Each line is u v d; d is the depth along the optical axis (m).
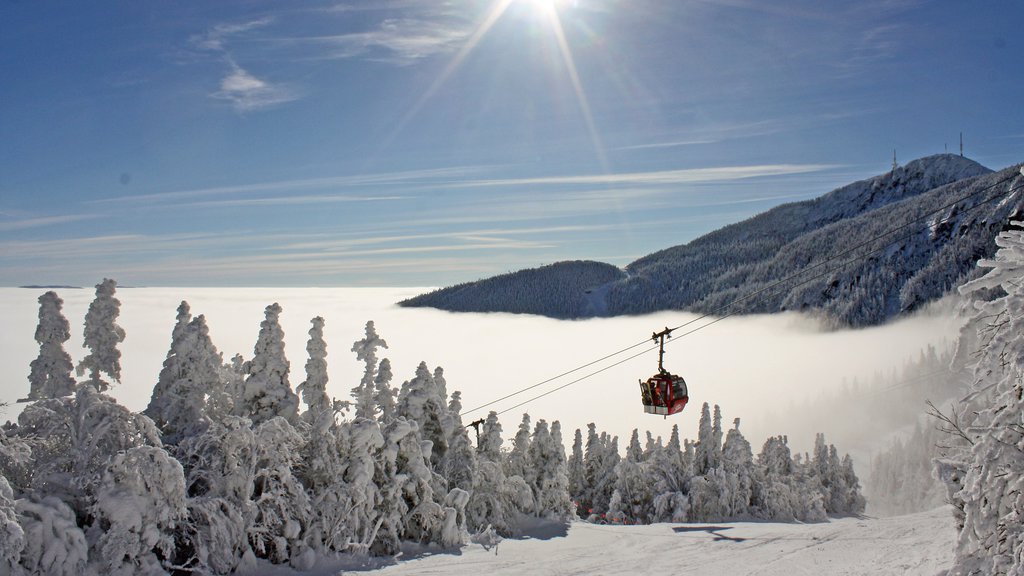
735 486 51.25
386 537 24.19
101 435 17.27
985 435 10.52
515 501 35.97
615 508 51.81
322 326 27.06
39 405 17.56
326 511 22.08
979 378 11.12
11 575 14.17
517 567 21.77
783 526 32.78
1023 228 11.05
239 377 25.41
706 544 26.28
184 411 22.53
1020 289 10.26
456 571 21.02
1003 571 10.24
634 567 21.97
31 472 17.09
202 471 20.16
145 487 17.20
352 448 23.50
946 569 11.88
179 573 18.78
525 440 42.06
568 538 29.34
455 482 31.20
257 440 20.70
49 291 24.14
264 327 24.53
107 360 22.62
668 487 51.31
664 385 24.98
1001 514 10.48
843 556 21.62
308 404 26.36
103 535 16.42
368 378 29.94
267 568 20.28
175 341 22.84
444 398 34.53
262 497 20.70
